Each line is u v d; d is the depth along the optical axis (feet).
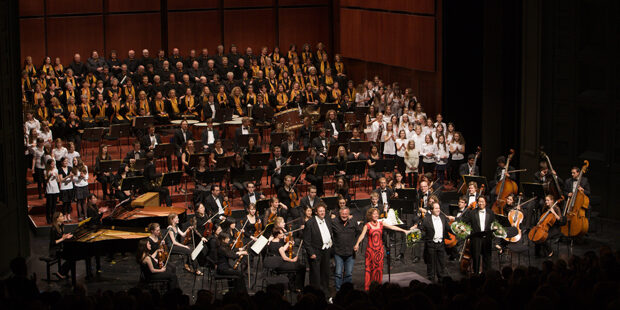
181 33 89.25
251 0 91.20
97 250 43.19
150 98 76.13
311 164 61.77
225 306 24.16
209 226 47.60
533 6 60.13
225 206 52.80
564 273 29.68
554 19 58.80
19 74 45.91
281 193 55.21
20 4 82.79
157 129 71.10
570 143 59.06
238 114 76.33
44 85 74.54
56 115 68.23
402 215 59.00
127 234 44.70
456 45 71.61
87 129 64.44
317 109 78.33
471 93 71.41
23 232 46.21
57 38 84.64
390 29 81.76
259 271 46.16
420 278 44.29
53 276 45.73
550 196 47.93
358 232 41.75
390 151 66.69
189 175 61.31
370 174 62.75
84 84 74.28
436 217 42.98
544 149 60.64
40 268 47.24
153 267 40.63
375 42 84.99
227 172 60.49
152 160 58.65
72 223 55.57
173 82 77.30
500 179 56.08
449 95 72.38
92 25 85.76
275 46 92.38
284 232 42.37
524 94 61.98
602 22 56.13
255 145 64.08
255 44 91.97
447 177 68.33
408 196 52.90
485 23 64.90
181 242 47.78
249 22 91.40
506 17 63.36
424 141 65.87
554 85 59.52
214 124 70.44
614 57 55.26
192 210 59.16
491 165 66.08
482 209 43.65
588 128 58.23
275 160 61.52
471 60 71.10
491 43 64.54
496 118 65.05
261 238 41.14
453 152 64.54
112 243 43.52
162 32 88.63
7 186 43.52
